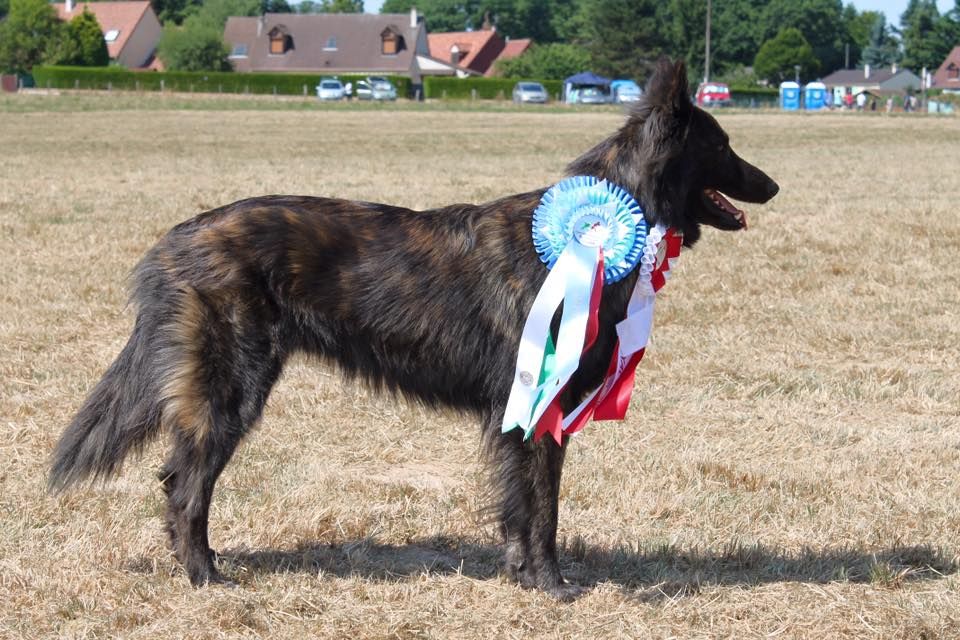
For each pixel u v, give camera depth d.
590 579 5.54
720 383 8.96
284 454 7.27
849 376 9.20
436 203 18.61
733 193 5.54
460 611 5.08
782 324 10.87
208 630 4.82
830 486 6.80
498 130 40.09
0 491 6.43
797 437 7.76
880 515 6.36
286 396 8.43
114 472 5.39
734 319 11.04
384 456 7.34
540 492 5.25
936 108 77.56
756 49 124.88
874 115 61.59
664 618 5.07
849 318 11.11
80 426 5.27
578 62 99.69
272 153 29.12
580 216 5.26
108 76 77.56
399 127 41.75
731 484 6.90
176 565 5.46
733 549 5.81
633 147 5.34
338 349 5.34
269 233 5.13
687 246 5.63
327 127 41.38
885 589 5.38
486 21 125.81
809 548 5.93
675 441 7.65
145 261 5.22
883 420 8.24
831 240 15.10
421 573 5.53
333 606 5.11
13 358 9.15
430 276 5.23
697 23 92.62
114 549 5.67
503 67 100.75
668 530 6.14
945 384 8.95
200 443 5.12
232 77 79.12
